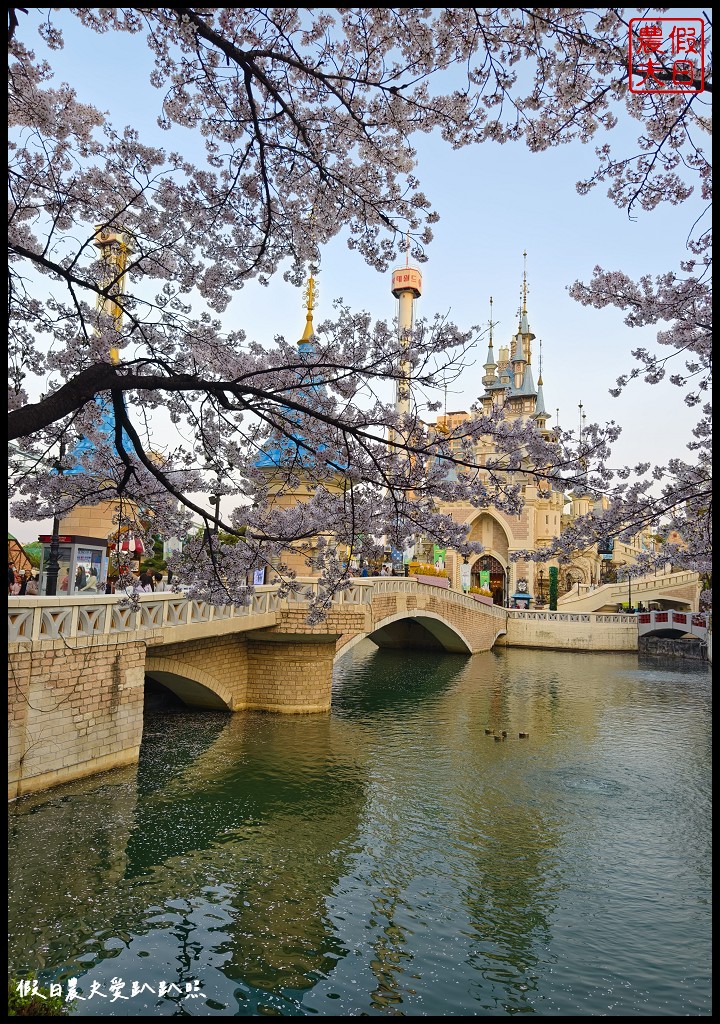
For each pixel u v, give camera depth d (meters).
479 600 53.59
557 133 7.48
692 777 20.38
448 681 38.91
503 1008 9.45
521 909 12.24
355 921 11.55
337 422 7.74
